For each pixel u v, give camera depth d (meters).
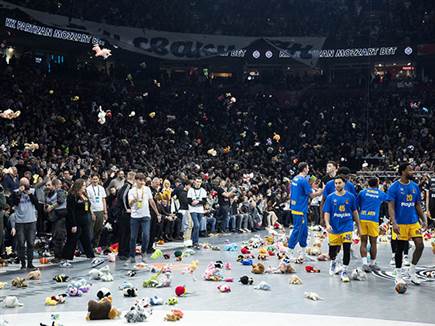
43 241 15.05
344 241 11.27
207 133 37.38
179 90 41.41
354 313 8.38
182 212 18.12
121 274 11.94
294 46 42.19
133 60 41.41
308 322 7.81
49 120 28.64
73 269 12.62
